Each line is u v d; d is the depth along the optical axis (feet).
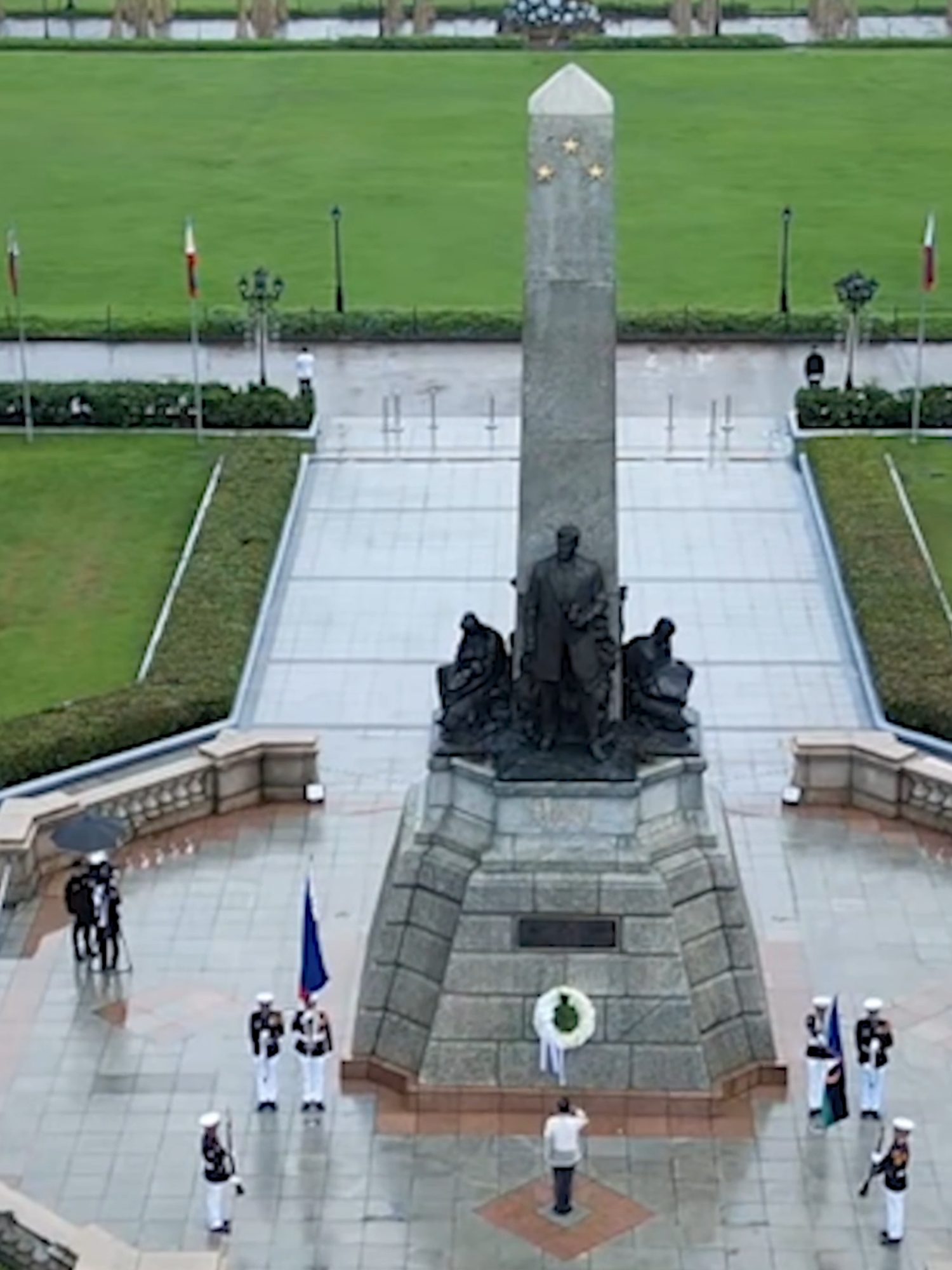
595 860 203.10
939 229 518.37
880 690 279.08
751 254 500.74
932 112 642.63
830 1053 197.47
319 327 441.27
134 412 381.60
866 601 304.50
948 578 319.27
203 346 441.68
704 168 581.12
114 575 325.01
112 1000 218.79
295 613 312.91
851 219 529.04
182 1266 175.11
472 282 480.64
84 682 291.38
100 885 222.69
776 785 261.65
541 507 200.64
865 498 341.21
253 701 287.69
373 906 235.40
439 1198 191.72
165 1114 202.49
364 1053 205.98
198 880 240.53
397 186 563.48
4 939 229.66
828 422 376.89
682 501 349.82
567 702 205.87
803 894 236.43
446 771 208.13
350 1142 198.49
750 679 292.81
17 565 328.70
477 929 202.90
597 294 193.47
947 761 267.59
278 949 227.81
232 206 546.26
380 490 356.79
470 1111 201.87
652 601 315.37
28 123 638.94
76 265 496.64
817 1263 183.62
